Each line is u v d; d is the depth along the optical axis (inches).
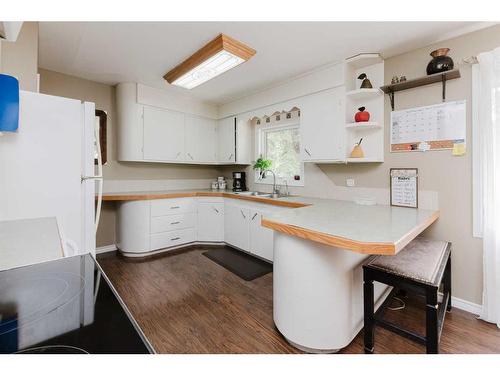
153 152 132.0
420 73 85.4
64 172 62.1
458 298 79.4
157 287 91.8
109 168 130.3
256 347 60.8
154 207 124.3
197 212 140.7
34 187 57.9
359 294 64.5
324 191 115.5
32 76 68.9
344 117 94.9
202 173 170.2
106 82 123.9
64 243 46.7
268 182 145.5
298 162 132.9
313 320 57.7
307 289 58.1
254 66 101.1
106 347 21.2
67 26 74.4
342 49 87.0
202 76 103.3
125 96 123.5
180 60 97.6
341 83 95.0
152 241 124.0
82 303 28.0
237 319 72.5
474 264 76.3
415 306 81.2
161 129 134.7
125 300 82.6
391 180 92.4
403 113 89.3
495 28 71.2
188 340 63.3
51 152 60.1
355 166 103.7
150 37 80.5
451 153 79.4
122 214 123.4
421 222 61.9
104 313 26.2
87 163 66.1
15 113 51.5
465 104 76.4
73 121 63.4
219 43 79.7
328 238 49.3
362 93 92.3
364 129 98.5
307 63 98.3
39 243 45.0
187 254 127.6
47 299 28.8
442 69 75.5
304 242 58.4
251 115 137.6
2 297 28.9
